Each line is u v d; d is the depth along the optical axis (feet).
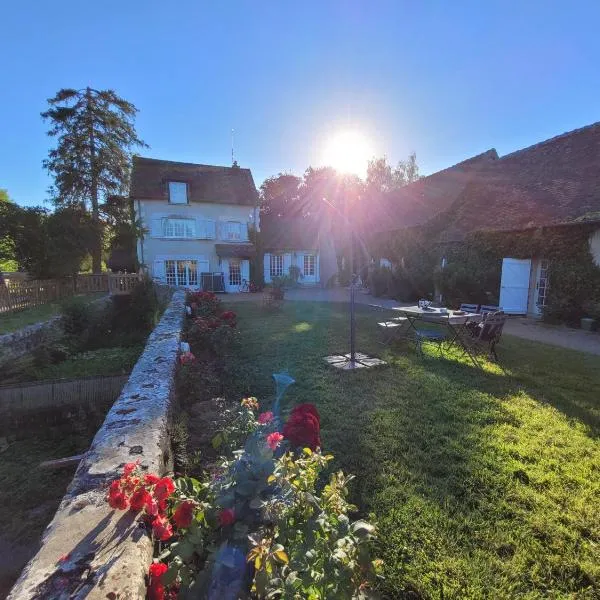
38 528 10.75
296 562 4.56
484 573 6.79
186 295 39.50
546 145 44.86
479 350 21.90
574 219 32.27
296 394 15.29
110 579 4.12
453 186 56.59
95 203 72.79
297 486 5.57
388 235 61.87
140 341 35.81
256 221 75.92
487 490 9.07
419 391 15.55
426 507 8.41
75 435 16.57
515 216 39.55
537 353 22.52
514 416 13.20
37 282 42.19
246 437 8.57
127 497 5.18
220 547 4.84
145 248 68.95
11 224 52.47
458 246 45.44
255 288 74.54
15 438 16.49
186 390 14.58
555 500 8.75
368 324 32.53
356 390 15.70
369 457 10.48
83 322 35.81
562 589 6.57
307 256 84.23
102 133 71.87
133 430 8.11
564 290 33.24
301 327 31.12
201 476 9.20
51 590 3.97
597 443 11.34
